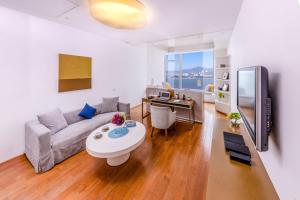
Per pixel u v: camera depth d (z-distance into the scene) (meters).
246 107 1.26
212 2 2.20
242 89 1.44
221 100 5.12
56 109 2.83
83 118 3.35
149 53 6.52
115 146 2.03
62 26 3.06
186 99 4.02
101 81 4.18
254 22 1.55
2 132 2.27
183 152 2.60
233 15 2.65
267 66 1.16
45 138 2.08
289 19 0.82
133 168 2.18
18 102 2.44
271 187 0.94
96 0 2.01
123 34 3.91
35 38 2.62
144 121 4.29
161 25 3.17
